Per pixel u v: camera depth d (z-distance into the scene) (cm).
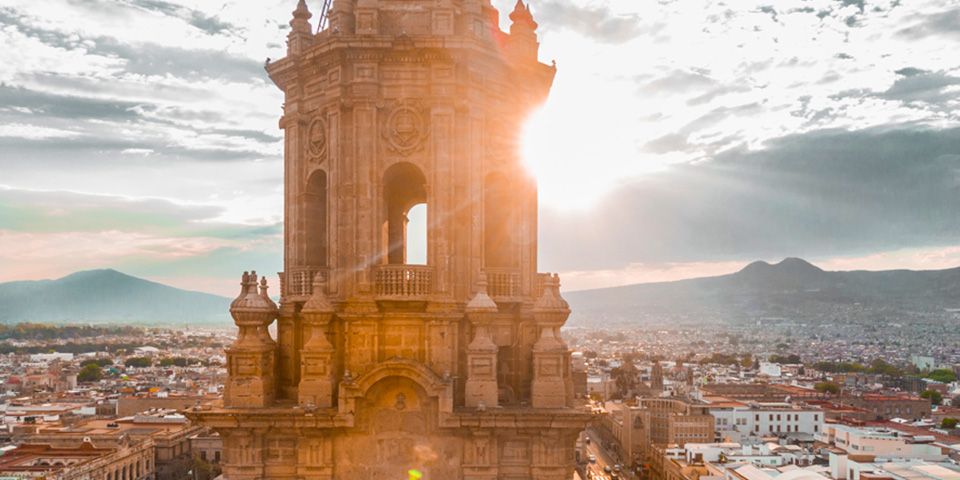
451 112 3238
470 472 3048
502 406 3155
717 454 16900
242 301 3150
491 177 3525
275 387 3281
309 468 3025
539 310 3191
